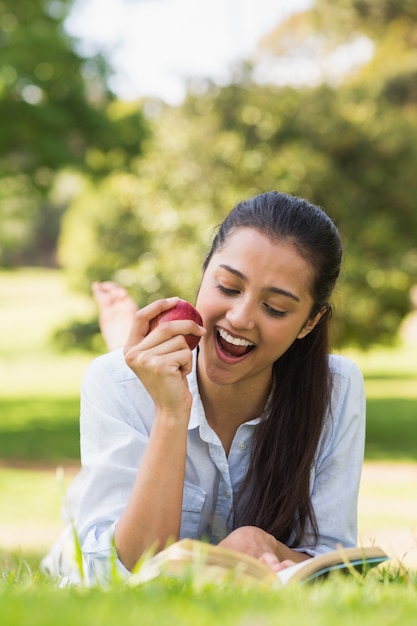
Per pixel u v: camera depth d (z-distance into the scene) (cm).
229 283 309
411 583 280
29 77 1659
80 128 1762
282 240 307
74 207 2289
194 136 1848
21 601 219
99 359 351
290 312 311
